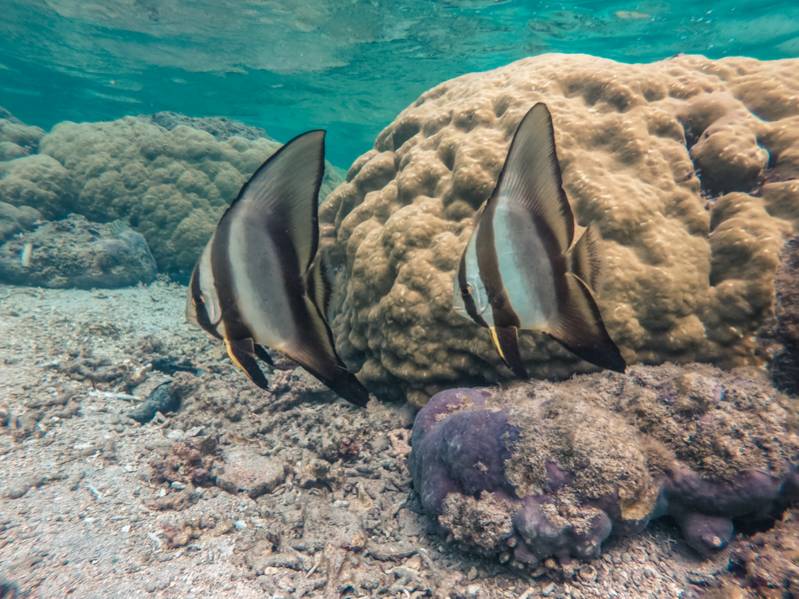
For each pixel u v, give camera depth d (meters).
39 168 2.91
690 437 0.79
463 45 5.27
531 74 1.43
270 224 0.41
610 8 4.34
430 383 1.19
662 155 1.17
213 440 1.17
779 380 0.91
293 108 7.87
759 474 0.73
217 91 7.14
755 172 1.11
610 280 1.02
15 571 0.75
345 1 4.42
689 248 1.04
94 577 0.75
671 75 1.38
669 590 0.71
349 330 1.50
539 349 1.05
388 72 6.12
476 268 0.46
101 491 0.97
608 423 0.81
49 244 2.56
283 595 0.77
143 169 3.05
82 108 8.56
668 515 0.81
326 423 1.29
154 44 5.51
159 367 1.62
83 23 5.07
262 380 0.45
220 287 0.43
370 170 1.69
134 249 2.77
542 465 0.78
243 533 0.91
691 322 1.00
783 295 0.94
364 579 0.81
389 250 1.31
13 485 0.94
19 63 6.43
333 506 1.01
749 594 0.67
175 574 0.78
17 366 1.44
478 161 1.27
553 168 0.44
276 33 5.12
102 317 2.05
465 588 0.77
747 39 4.93
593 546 0.74
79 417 1.26
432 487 0.86
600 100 1.32
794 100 1.20
